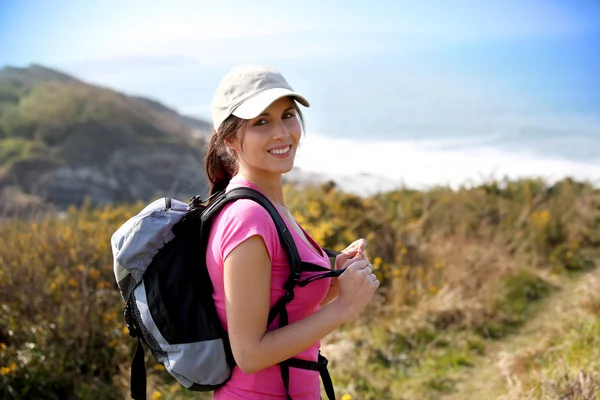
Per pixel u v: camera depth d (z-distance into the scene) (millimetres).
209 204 1938
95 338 4617
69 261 5223
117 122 37406
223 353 1786
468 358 5008
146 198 32938
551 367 4094
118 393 4336
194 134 43000
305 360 1890
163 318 1798
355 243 2090
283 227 1786
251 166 1926
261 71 1880
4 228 6367
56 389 4324
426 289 6156
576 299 5898
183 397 4348
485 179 10055
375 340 5246
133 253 1831
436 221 8031
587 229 8055
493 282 6254
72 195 31625
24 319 4613
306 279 1803
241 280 1693
